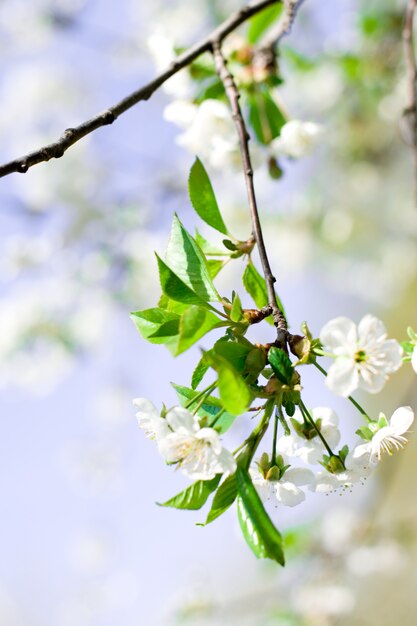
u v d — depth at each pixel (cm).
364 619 725
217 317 173
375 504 582
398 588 715
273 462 183
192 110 299
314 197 679
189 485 177
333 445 187
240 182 573
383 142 657
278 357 172
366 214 678
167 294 183
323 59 562
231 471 164
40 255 636
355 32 563
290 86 617
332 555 591
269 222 677
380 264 703
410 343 184
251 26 341
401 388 846
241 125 237
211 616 623
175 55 317
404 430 185
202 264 187
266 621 603
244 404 162
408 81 343
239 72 323
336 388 168
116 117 205
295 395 174
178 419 166
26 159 171
